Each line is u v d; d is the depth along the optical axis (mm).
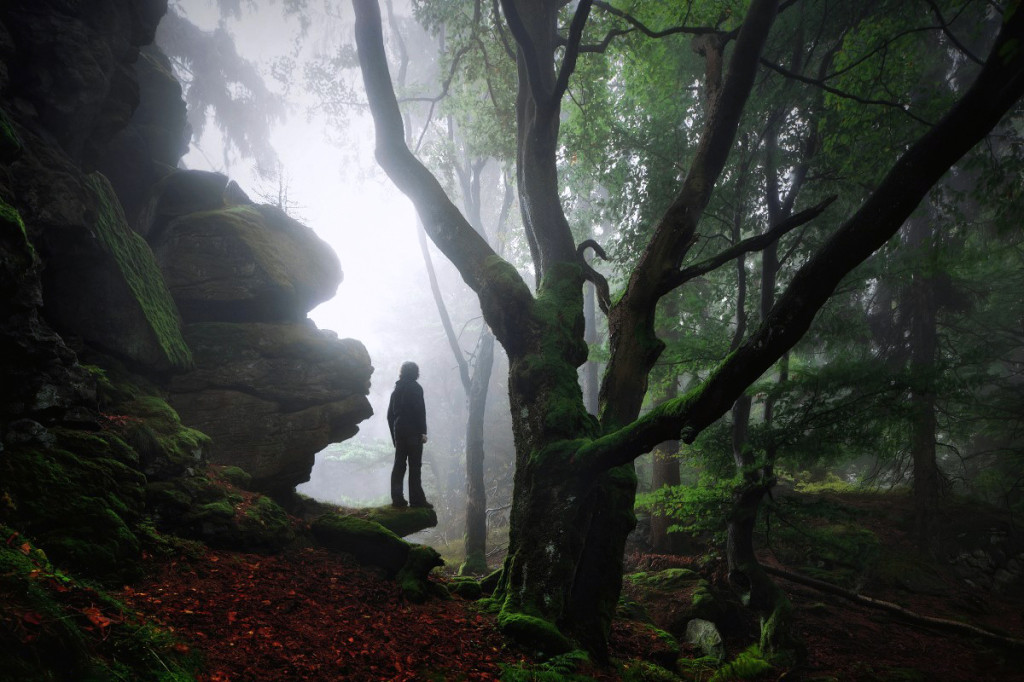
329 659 4641
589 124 14133
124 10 8852
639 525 17000
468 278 8477
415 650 5359
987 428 20562
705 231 13672
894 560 15297
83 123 8023
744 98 8453
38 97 7484
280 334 9758
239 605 5082
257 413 9000
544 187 9430
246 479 7938
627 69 13727
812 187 12453
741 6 11578
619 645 8117
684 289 14828
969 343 19266
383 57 8555
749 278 15219
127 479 5734
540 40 9781
